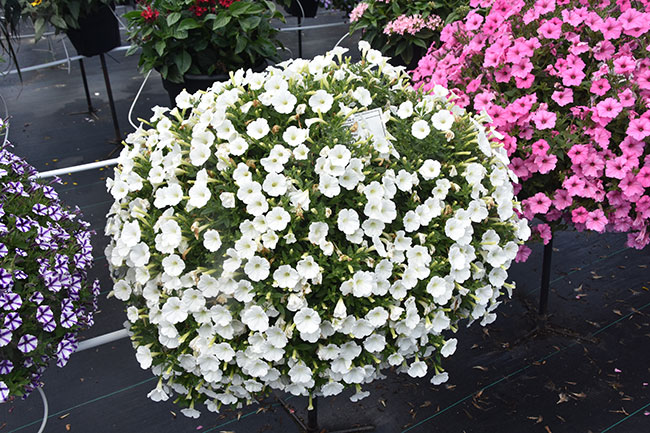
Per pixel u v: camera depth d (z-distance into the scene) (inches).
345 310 62.5
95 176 179.5
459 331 118.2
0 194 68.8
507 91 94.8
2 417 101.3
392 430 97.0
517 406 101.1
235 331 66.4
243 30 154.5
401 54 198.7
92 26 187.8
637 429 96.0
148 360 70.1
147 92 245.1
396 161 70.7
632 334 116.0
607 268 135.9
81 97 240.4
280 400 100.3
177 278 66.1
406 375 108.4
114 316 126.2
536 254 141.9
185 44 156.2
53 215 71.9
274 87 71.7
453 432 96.5
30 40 315.6
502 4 100.2
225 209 66.4
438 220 70.0
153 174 71.4
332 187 64.1
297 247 65.2
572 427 96.8
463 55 101.1
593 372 107.6
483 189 72.0
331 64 79.0
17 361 65.4
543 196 91.9
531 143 93.3
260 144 67.2
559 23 91.7
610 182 90.2
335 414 100.0
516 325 119.6
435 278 65.9
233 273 64.2
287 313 66.3
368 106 77.3
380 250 64.5
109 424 100.0
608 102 86.8
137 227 68.5
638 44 93.7
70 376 110.2
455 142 74.2
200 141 70.8
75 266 70.9
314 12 271.3
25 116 222.5
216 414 100.8
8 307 60.6
